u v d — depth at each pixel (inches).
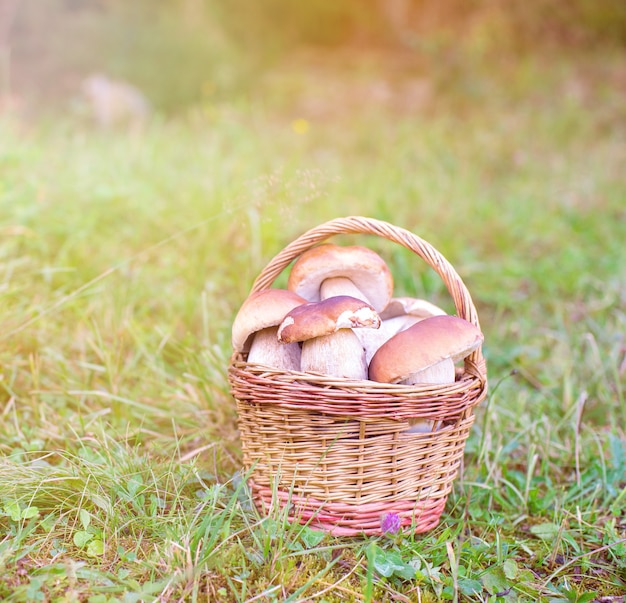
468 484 98.6
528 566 84.8
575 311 161.0
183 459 96.7
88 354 126.8
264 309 86.0
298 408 79.4
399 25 579.8
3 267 134.7
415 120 337.7
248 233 169.3
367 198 215.9
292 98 414.6
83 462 89.1
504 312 166.1
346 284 93.6
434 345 79.4
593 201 234.4
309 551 78.4
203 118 311.6
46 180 182.7
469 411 86.7
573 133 314.8
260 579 76.0
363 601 75.1
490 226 211.5
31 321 113.6
